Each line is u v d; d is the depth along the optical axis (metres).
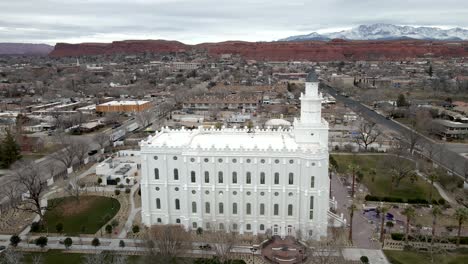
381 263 93.31
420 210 121.94
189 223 109.06
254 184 104.88
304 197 103.38
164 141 114.00
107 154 182.75
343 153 183.25
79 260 94.44
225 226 107.88
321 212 103.94
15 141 174.25
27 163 148.12
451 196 131.12
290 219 106.31
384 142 199.75
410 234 105.06
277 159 102.94
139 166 163.75
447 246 99.94
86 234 107.50
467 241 101.50
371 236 106.00
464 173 146.50
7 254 90.06
